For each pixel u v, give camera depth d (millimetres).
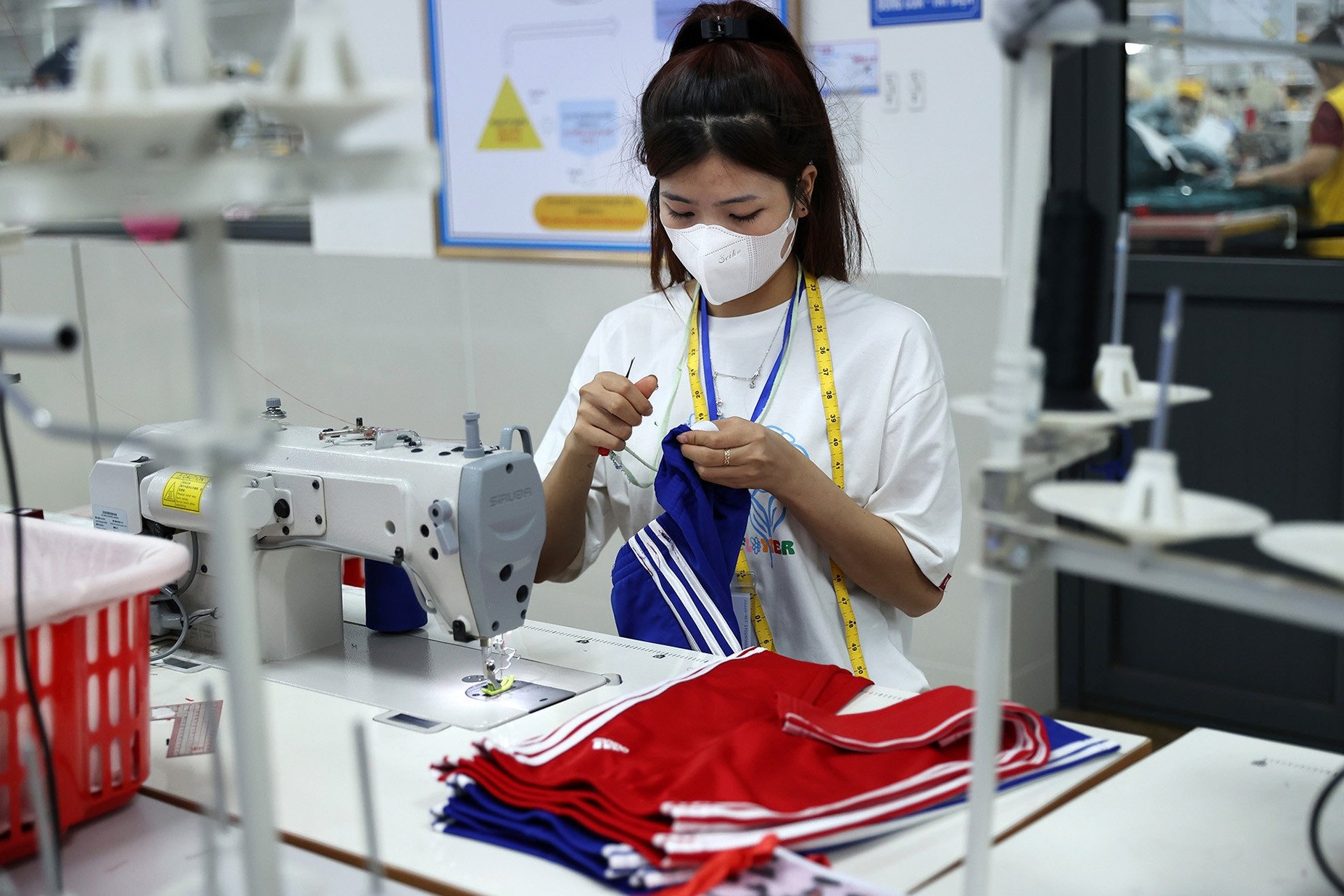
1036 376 825
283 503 1518
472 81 3562
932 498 1746
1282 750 1243
